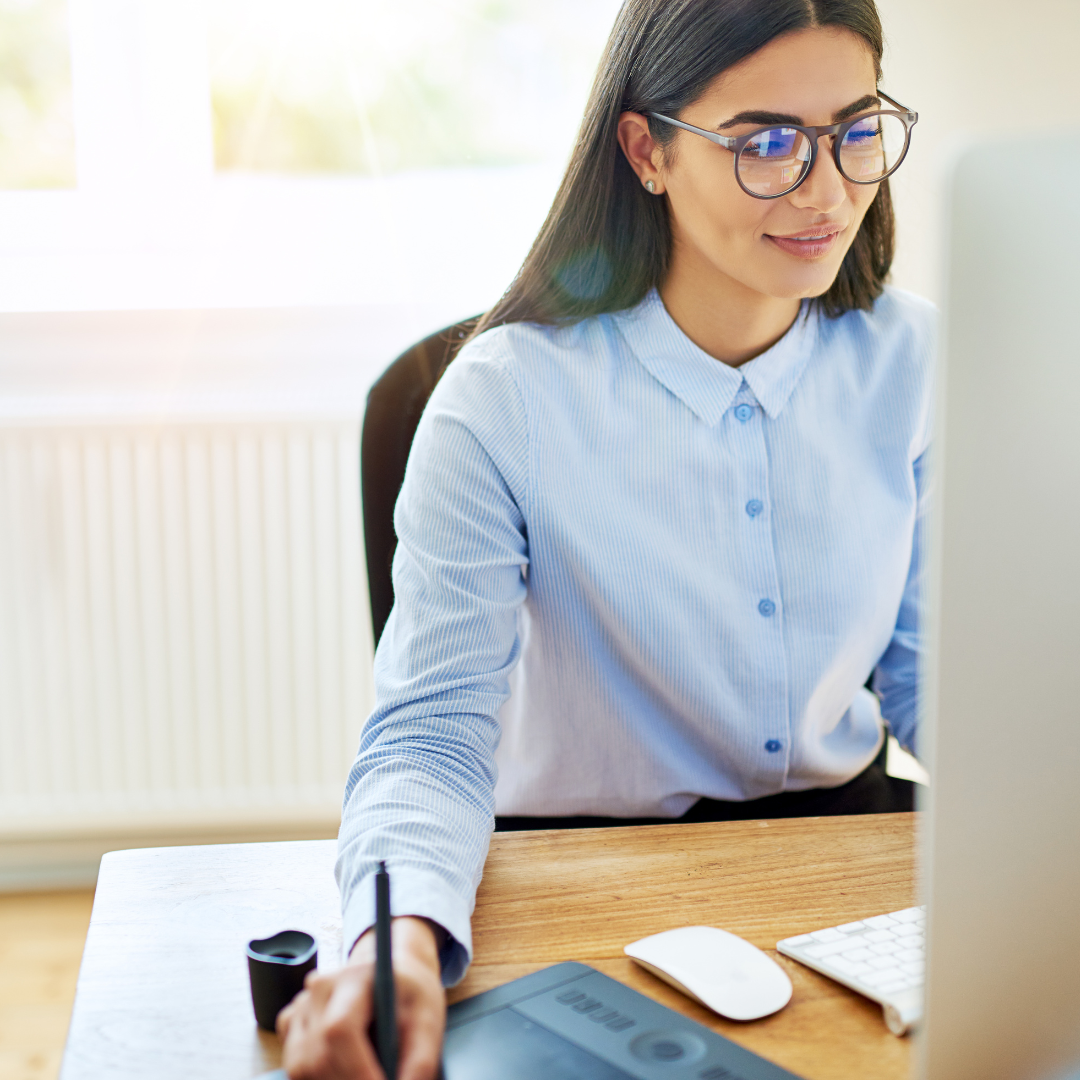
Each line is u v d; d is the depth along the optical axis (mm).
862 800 1203
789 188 954
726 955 731
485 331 1163
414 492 1062
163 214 2412
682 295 1102
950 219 492
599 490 1088
